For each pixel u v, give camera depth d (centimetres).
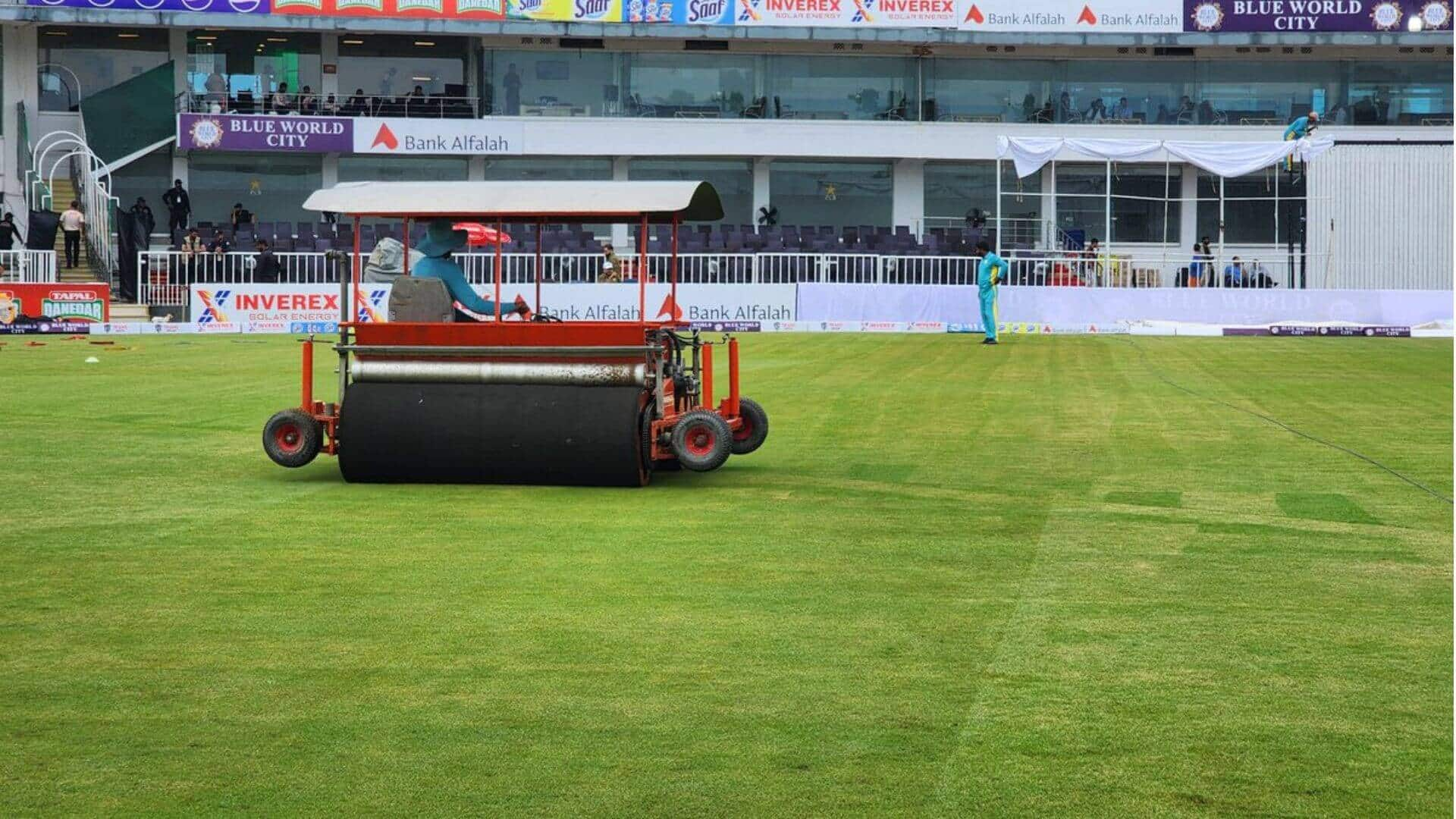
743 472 1373
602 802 553
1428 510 1177
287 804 551
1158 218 5309
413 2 4906
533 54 5150
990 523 1111
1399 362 2891
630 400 1249
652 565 955
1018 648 760
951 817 539
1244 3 5053
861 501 1210
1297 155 4281
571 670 717
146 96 4906
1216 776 580
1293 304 4159
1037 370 2645
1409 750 609
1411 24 4894
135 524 1090
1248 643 770
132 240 4275
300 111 5031
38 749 608
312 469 1373
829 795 559
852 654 748
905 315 4181
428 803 552
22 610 827
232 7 4844
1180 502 1213
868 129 5200
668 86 5206
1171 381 2423
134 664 725
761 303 4156
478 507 1170
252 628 792
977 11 5072
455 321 1338
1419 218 4428
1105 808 547
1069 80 5275
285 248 4466
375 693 681
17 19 4744
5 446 1527
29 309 3869
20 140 4925
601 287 4041
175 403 1977
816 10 5038
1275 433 1692
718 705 665
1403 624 810
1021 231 5303
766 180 5306
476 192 1277
